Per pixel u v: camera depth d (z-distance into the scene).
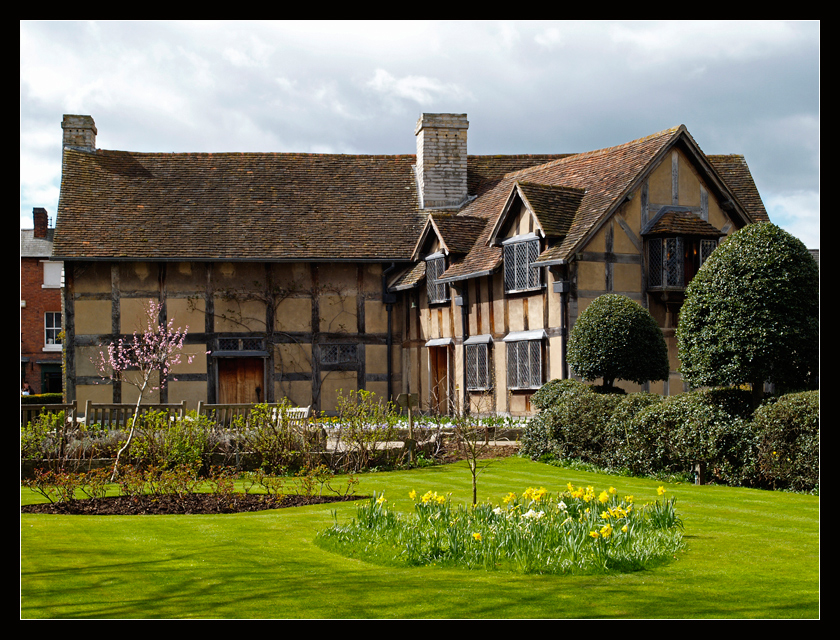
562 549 6.58
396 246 24.16
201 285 22.94
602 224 17.94
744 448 11.00
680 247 18.28
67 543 7.39
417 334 23.41
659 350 15.81
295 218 24.50
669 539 7.16
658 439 12.14
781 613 5.17
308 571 6.38
